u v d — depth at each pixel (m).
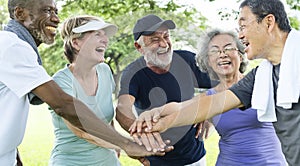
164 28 1.16
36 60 1.76
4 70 1.70
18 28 1.93
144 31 1.15
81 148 1.94
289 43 1.89
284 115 1.99
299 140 1.97
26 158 4.96
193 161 1.61
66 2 6.08
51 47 5.77
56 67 5.82
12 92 1.76
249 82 2.12
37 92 1.70
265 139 2.35
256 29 1.95
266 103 1.98
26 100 1.80
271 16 1.92
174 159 1.48
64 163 1.99
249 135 2.34
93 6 5.97
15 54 1.70
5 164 1.86
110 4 5.90
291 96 1.85
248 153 2.33
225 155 2.39
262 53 1.98
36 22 1.95
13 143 1.84
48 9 1.96
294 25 6.15
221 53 1.29
